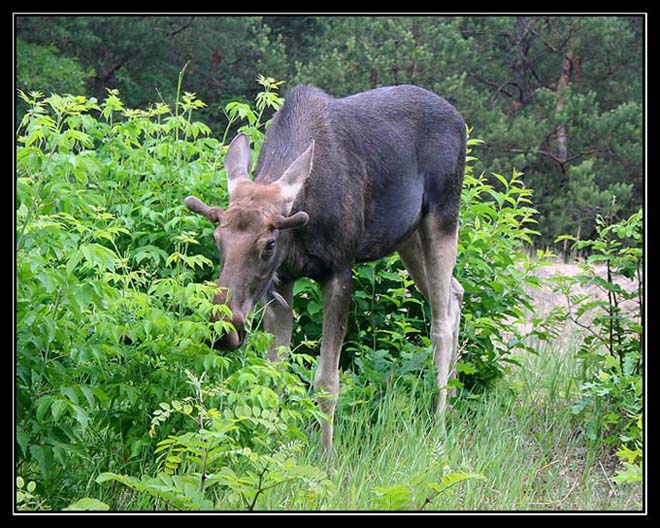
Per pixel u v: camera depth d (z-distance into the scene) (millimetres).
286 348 9578
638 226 12188
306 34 41062
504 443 10453
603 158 35219
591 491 9758
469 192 13633
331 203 10445
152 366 8258
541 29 37469
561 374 13039
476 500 9062
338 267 10617
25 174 8523
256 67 37438
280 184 9695
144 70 37688
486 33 37250
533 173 34531
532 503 9328
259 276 9164
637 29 37250
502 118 33812
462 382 12727
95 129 11555
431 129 12078
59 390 7461
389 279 12398
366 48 33531
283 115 10883
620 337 12328
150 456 8250
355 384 11211
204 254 11133
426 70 33750
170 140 11422
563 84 37000
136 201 11016
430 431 10562
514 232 13531
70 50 36219
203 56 37969
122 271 10297
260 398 7844
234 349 8586
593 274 12547
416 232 12258
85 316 8008
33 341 7418
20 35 33562
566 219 32188
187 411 7508
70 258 7195
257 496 7320
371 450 9703
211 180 11336
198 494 7211
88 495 8055
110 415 8195
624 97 37000
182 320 8266
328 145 10648
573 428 11625
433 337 11906
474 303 13078
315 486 7355
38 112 9164
